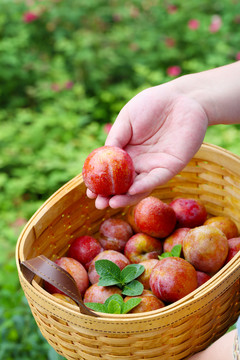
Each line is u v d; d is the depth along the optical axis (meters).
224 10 2.35
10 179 1.68
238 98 0.86
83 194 0.89
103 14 2.32
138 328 0.71
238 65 0.88
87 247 0.89
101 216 0.95
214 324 0.77
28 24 2.25
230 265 0.74
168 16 2.31
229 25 2.29
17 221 1.41
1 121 1.95
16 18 2.25
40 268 0.72
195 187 0.94
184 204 0.92
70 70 2.15
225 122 0.88
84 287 0.86
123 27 2.31
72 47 2.03
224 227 0.89
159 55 2.15
